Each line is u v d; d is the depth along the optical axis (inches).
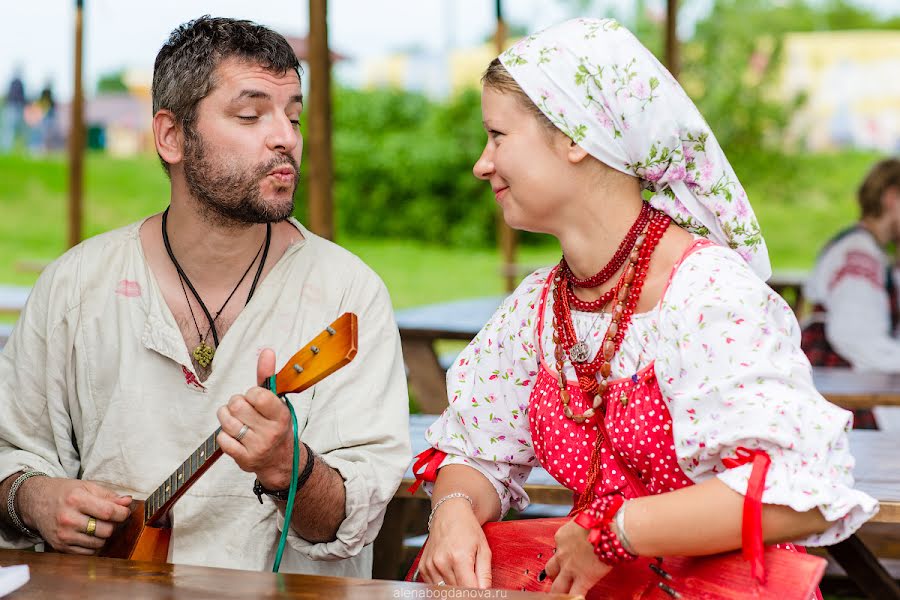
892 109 804.0
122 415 89.7
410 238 782.5
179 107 87.0
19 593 64.5
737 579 67.6
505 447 85.6
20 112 872.9
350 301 93.0
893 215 211.3
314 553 87.6
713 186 75.3
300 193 358.3
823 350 215.5
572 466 78.9
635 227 75.4
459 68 886.4
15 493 88.5
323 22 163.9
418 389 214.5
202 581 67.2
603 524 69.6
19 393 93.7
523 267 382.3
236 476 89.3
